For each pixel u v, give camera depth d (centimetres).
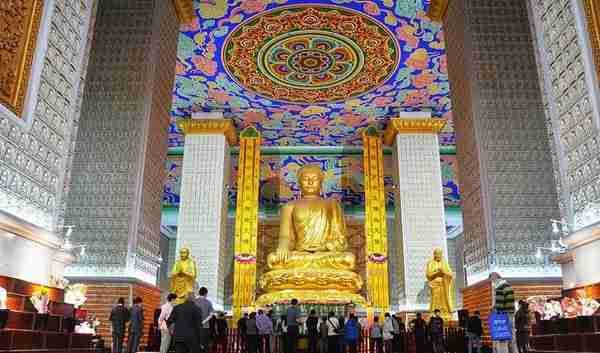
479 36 1043
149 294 1025
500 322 728
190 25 1291
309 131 1855
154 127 1077
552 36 736
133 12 1093
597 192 629
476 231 996
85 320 801
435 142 1631
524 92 1011
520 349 746
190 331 592
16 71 613
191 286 1184
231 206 1934
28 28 634
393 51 1398
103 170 1005
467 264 1052
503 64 1027
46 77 673
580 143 666
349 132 1858
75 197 991
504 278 902
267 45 1382
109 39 1079
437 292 1297
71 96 740
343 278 1432
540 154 976
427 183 1591
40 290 621
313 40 1367
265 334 1030
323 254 1496
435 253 1334
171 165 2002
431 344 1056
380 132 1809
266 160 1973
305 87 1568
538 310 704
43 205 670
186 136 1653
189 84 1559
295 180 1948
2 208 580
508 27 1049
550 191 954
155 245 1082
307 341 1124
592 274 621
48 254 670
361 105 1670
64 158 717
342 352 1095
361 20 1289
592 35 641
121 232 969
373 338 1104
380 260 1627
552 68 737
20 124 612
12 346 536
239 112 1728
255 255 1650
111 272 946
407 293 1495
